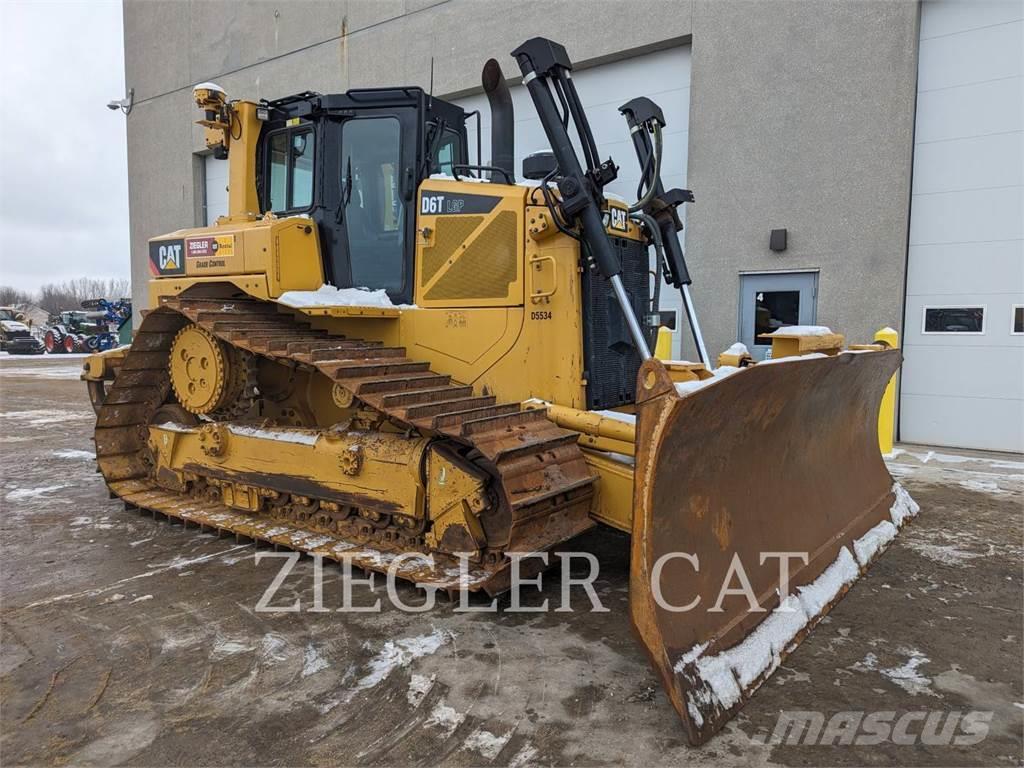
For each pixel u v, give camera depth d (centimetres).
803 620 338
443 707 276
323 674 302
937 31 764
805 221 830
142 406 586
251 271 463
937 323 793
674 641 264
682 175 937
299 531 461
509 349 429
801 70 820
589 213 384
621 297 383
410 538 411
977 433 782
